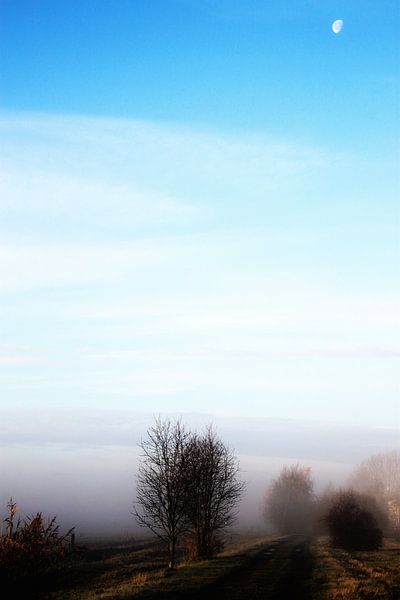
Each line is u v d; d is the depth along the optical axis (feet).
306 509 312.91
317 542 230.48
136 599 86.33
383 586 102.63
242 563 133.90
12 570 98.48
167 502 133.59
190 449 144.36
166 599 86.43
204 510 156.25
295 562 143.54
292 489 315.58
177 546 218.18
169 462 136.36
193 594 90.79
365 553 185.06
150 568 140.87
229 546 213.87
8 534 102.47
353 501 216.54
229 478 162.30
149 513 134.00
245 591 94.48
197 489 151.53
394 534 299.58
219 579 106.93
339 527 204.85
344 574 118.93
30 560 100.99
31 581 100.58
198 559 154.10
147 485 136.05
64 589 106.52
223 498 159.94
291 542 227.40
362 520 205.57
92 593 98.68
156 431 139.44
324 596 91.25
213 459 159.74
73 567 135.03
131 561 161.99
